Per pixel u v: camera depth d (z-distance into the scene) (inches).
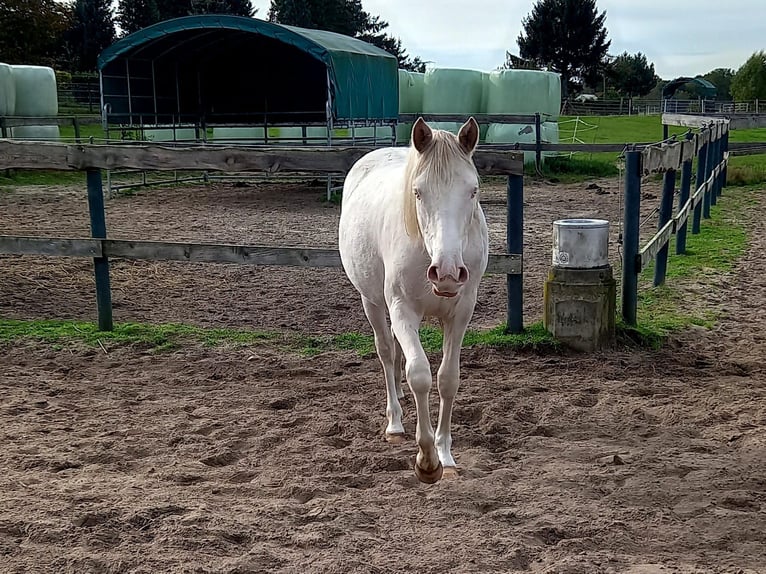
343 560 117.9
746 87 2522.1
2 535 126.5
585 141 1123.3
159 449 167.3
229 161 245.0
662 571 114.8
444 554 120.6
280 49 808.9
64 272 353.4
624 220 247.8
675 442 168.9
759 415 182.7
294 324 275.4
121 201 650.8
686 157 339.3
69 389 206.4
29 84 846.5
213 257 251.3
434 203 127.6
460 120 823.7
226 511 135.4
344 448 167.3
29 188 729.6
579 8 2780.5
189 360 233.3
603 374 215.6
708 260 377.4
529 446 168.1
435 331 253.9
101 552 121.2
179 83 823.1
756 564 117.8
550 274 237.6
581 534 127.3
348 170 240.7
